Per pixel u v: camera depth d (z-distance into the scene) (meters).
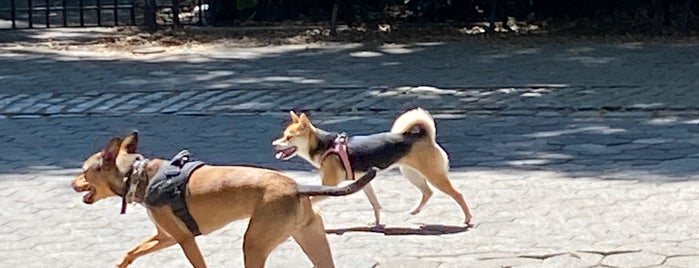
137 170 6.35
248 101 13.19
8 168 10.18
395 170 9.60
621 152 10.26
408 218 8.26
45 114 12.73
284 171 9.77
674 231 7.73
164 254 7.50
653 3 18.31
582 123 11.66
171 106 13.01
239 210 6.16
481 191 8.95
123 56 16.86
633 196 8.69
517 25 19.62
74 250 7.69
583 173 9.49
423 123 7.98
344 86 13.98
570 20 19.94
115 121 12.30
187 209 6.23
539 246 7.46
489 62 15.73
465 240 7.69
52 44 18.03
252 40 18.30
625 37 17.92
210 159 10.38
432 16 20.06
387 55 16.58
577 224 7.98
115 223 8.30
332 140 7.85
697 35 17.94
